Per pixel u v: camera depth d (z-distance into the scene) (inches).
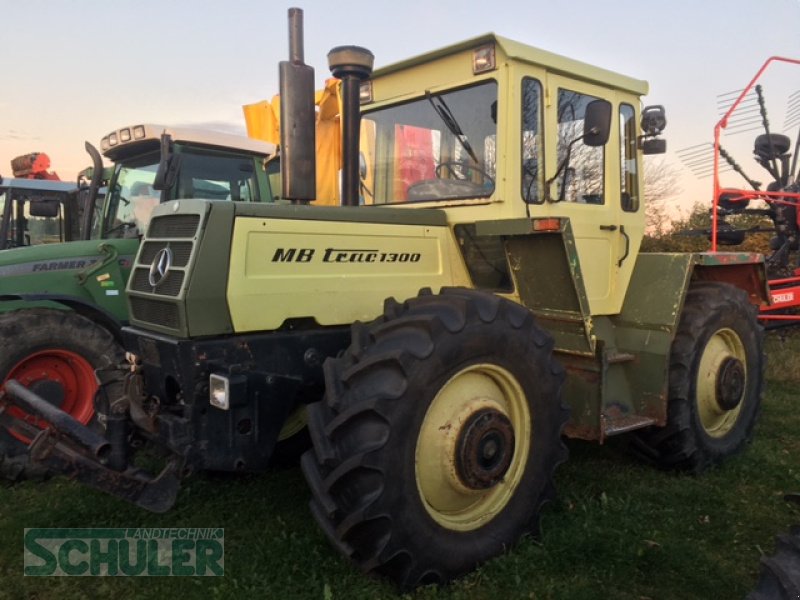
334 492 103.3
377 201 159.8
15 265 188.2
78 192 286.4
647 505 144.3
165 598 110.0
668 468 165.2
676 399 159.0
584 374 142.3
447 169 144.2
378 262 130.6
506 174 132.4
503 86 132.4
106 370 146.8
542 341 123.6
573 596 108.3
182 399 115.9
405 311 117.4
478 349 112.5
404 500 104.0
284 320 119.1
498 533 118.3
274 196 252.8
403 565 106.1
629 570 116.6
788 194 270.4
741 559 121.9
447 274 141.3
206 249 111.8
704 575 115.4
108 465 116.6
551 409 124.7
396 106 155.3
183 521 137.3
